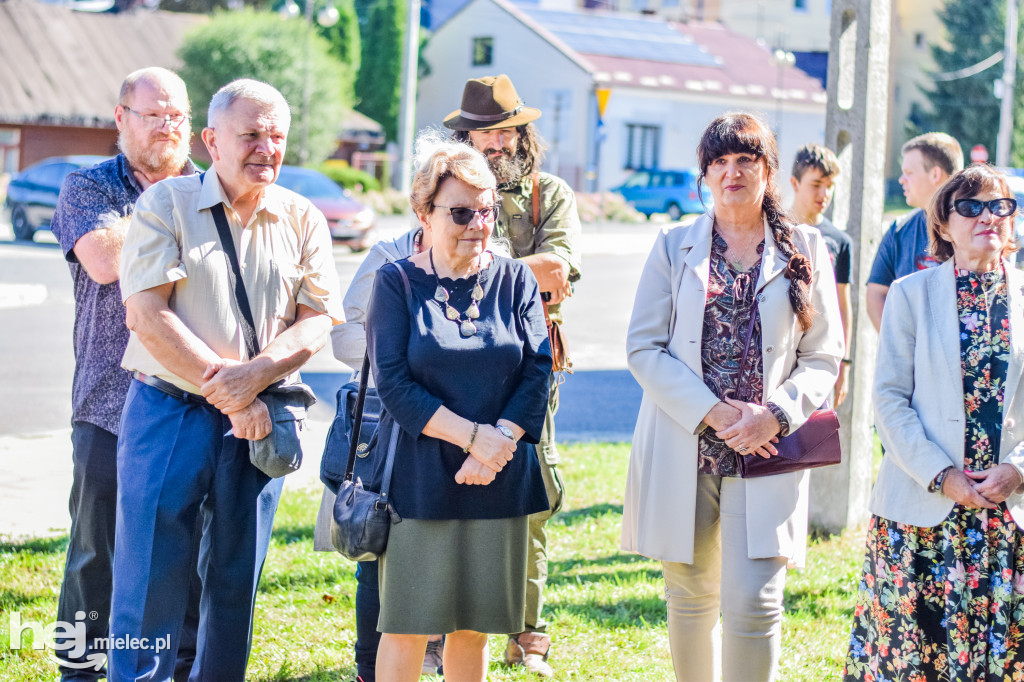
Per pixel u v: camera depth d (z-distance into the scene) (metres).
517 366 3.37
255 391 3.49
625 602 5.13
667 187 34.06
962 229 3.56
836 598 5.16
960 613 3.44
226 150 3.50
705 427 3.61
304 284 3.77
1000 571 3.45
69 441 7.99
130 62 37.09
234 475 3.60
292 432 3.62
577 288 18.08
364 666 4.05
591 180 38.31
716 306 3.66
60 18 37.28
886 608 3.59
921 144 5.42
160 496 3.46
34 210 21.59
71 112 34.47
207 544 3.68
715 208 3.74
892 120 47.09
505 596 3.36
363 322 4.00
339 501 3.39
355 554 3.32
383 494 3.30
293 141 35.09
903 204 39.25
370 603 4.02
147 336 3.43
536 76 39.88
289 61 34.97
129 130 3.91
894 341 3.68
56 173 21.75
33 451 7.66
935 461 3.45
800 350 3.78
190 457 3.51
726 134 3.61
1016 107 43.03
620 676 4.31
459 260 3.34
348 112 40.56
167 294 3.49
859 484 6.40
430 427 3.22
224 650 3.62
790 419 3.54
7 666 4.21
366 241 20.97
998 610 3.43
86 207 3.82
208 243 3.53
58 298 15.11
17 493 6.61
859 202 6.24
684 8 54.09
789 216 3.76
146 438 3.51
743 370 3.63
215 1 51.47
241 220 3.61
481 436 3.21
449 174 3.30
